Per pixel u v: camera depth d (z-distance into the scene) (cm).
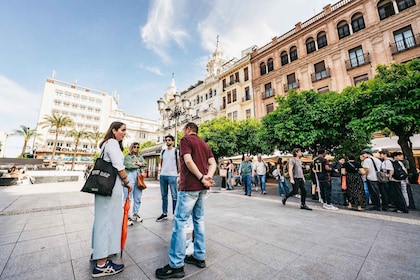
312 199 686
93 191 187
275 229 333
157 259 221
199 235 207
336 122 774
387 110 582
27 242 269
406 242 271
